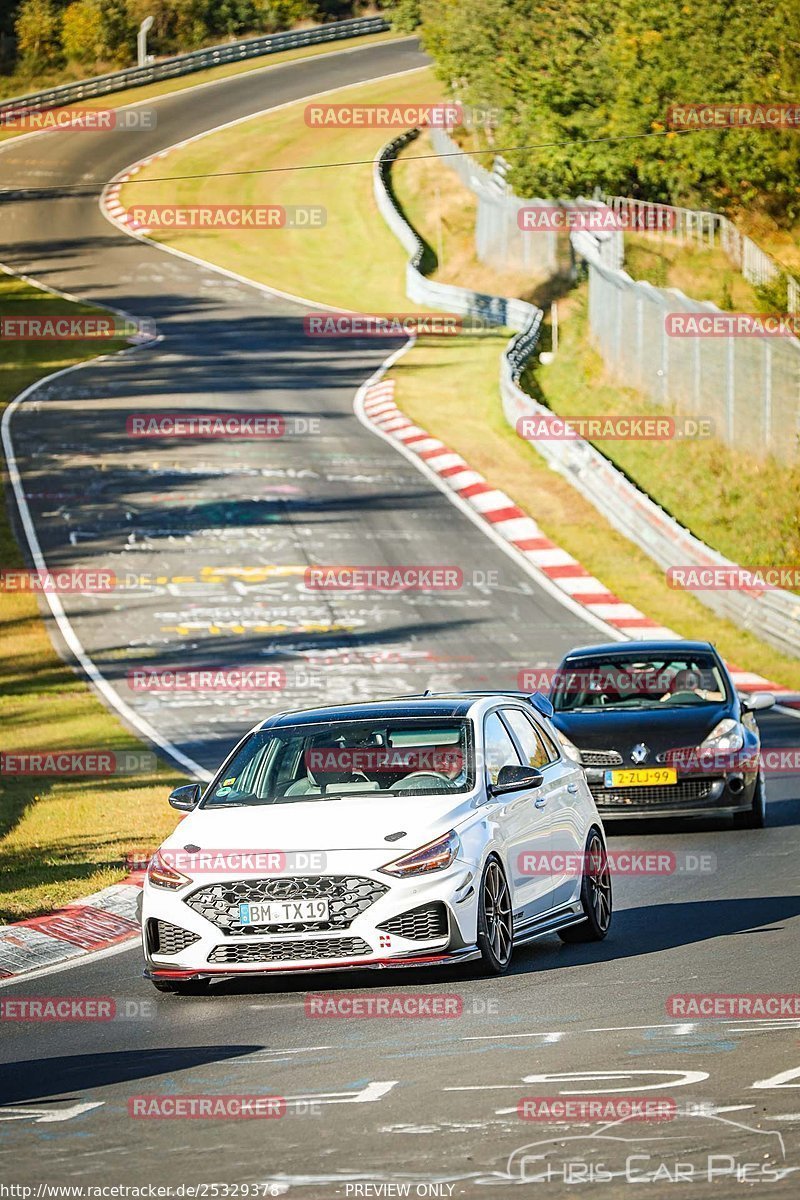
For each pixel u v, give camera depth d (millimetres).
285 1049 30484
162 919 36219
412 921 35312
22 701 104438
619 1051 28672
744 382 156875
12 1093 28078
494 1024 31641
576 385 190375
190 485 162625
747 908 45000
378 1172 21984
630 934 42500
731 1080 26156
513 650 115625
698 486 154375
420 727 40125
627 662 66625
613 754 61094
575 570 138625
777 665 115562
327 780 39188
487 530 149375
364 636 119938
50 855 57469
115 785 75250
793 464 150625
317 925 35438
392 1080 27328
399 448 176000
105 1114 26031
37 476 167000
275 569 137625
